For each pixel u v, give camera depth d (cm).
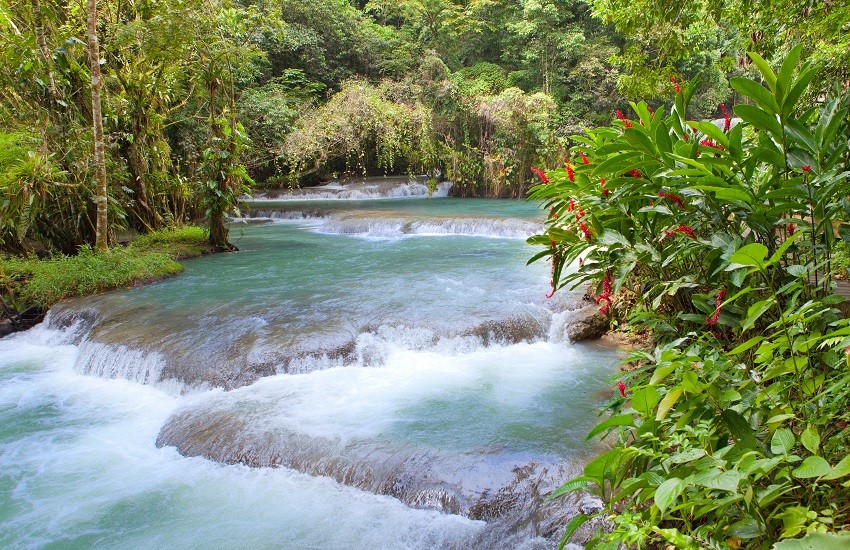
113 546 359
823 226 246
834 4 463
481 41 2305
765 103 236
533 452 406
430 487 381
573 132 1941
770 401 199
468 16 2216
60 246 1009
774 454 171
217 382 542
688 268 337
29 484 426
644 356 270
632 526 168
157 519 382
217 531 368
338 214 1512
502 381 544
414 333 618
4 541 366
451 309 675
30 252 984
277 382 545
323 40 2159
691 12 697
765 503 160
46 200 938
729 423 185
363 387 536
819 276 301
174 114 1446
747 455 162
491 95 1953
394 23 2595
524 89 2203
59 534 371
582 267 359
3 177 845
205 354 576
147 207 1210
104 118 1050
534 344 639
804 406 195
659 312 386
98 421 522
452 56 2242
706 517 221
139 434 498
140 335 640
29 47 913
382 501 386
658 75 707
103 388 595
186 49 1056
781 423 190
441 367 580
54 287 819
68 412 541
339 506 385
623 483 206
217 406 504
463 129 1962
